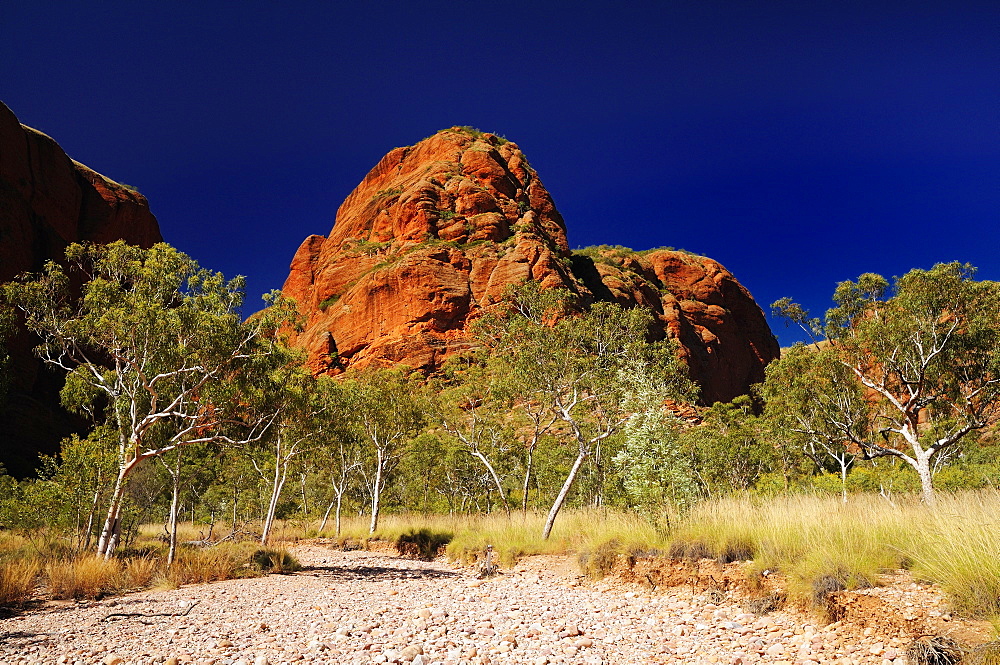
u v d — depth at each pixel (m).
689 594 9.28
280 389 17.02
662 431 12.07
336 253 110.50
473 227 96.75
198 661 6.21
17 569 11.02
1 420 41.34
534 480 33.56
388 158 130.88
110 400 17.23
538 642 7.27
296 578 14.95
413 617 9.09
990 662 4.70
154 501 21.66
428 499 42.62
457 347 79.81
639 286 108.06
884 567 7.39
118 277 15.91
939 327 19.00
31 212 58.78
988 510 7.48
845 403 21.34
